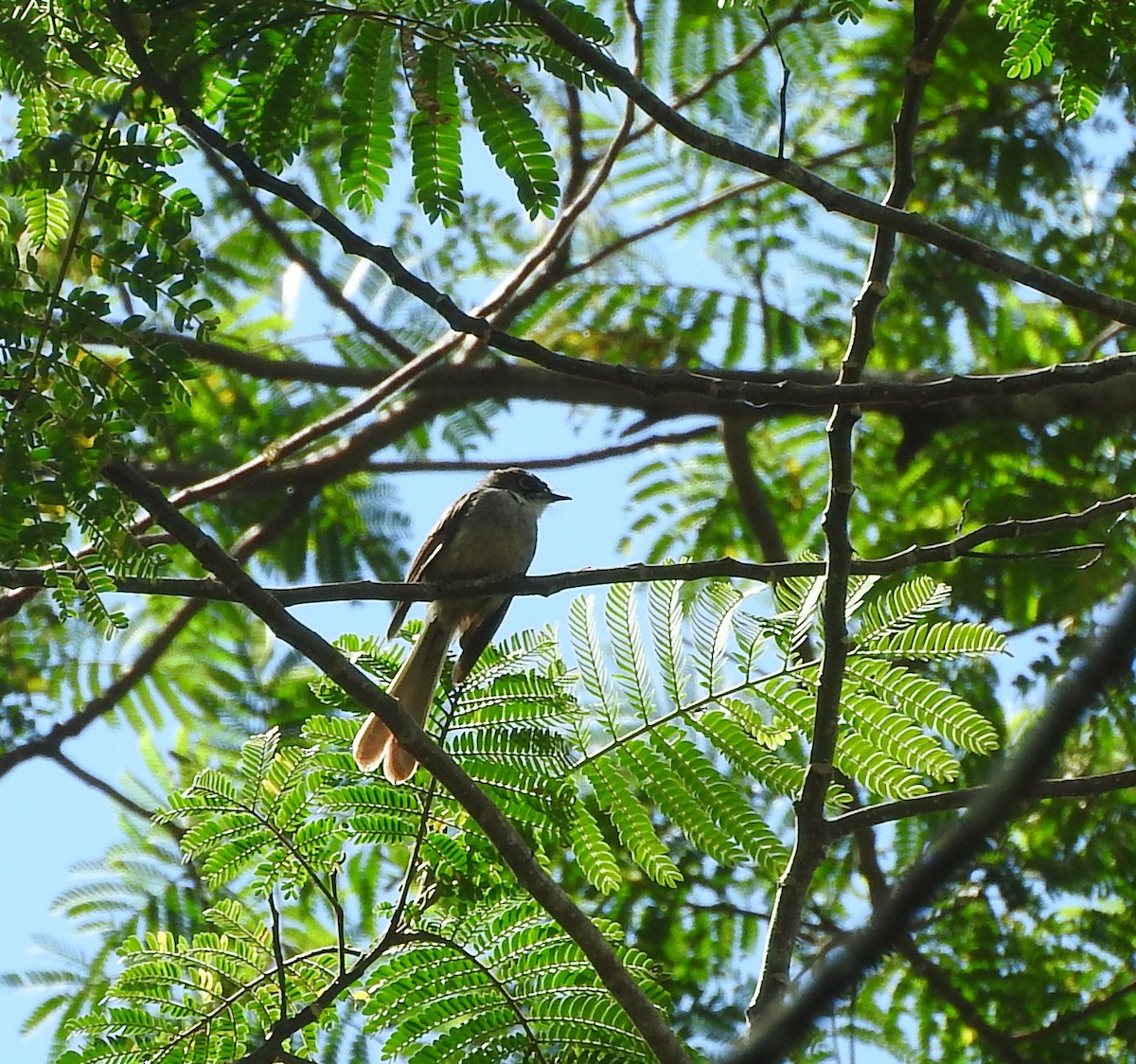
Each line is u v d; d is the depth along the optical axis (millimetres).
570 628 10102
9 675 15242
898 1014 13344
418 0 8492
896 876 13422
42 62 8203
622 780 9797
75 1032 9242
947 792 9375
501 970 9305
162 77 8359
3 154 8445
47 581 8094
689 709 9852
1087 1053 12992
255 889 9555
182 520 8453
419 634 11430
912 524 15828
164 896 13008
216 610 15805
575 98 16266
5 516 7703
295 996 9445
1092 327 16406
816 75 16312
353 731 9891
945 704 9617
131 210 8102
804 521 16672
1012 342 16391
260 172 8555
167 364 7973
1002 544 15008
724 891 13211
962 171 16734
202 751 14398
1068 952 13703
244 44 8492
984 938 13594
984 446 15773
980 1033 13172
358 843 9602
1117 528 14945
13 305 7812
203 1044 9180
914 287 16703
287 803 9477
